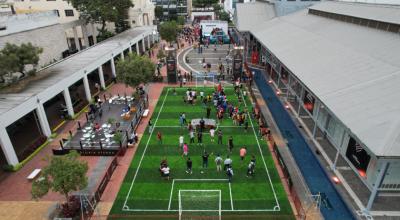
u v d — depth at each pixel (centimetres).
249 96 3581
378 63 2225
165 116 3103
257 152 2441
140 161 2350
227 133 2745
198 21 9631
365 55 2441
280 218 1762
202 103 3412
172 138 2681
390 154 1444
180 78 4059
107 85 4066
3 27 3522
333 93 2127
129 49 5066
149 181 2112
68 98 3081
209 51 6038
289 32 4097
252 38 5503
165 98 3578
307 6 5191
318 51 2997
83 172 1673
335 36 3172
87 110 3366
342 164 2236
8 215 1820
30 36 3953
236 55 4044
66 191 1661
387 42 2469
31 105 2495
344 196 1908
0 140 2170
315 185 2034
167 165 2184
